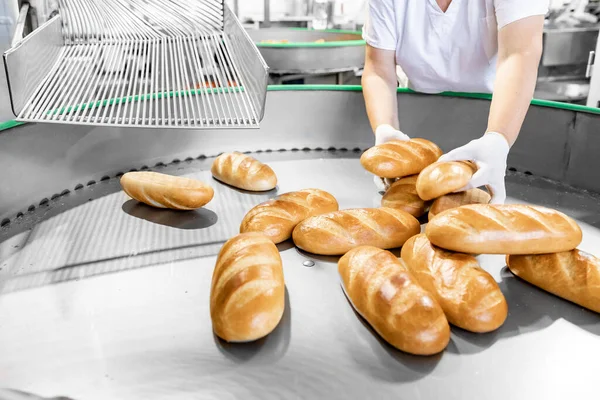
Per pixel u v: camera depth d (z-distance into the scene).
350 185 1.14
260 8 5.03
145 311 0.67
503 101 0.99
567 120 1.12
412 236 0.82
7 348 0.59
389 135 1.11
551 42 2.87
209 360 0.57
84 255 0.82
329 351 0.59
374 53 1.30
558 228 0.71
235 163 1.12
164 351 0.59
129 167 1.21
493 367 0.57
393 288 0.62
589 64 2.87
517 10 1.00
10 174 0.93
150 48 0.98
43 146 0.99
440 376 0.55
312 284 0.73
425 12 1.19
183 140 1.29
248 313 0.59
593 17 2.80
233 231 0.91
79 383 0.54
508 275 0.77
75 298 0.70
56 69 0.92
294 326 0.64
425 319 0.58
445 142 1.36
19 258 0.80
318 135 1.40
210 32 1.00
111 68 0.98
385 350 0.60
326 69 3.08
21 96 0.77
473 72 1.25
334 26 5.15
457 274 0.67
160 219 0.96
